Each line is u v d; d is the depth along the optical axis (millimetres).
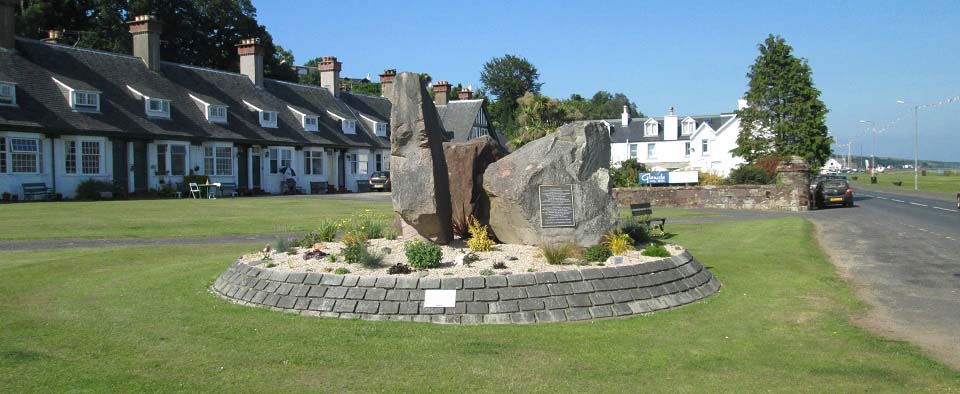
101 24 57781
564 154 12672
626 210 33188
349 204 33281
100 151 36969
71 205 29531
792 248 17734
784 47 47656
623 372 7367
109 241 18500
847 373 7348
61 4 56969
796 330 9258
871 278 13375
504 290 9719
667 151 76250
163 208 28922
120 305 10297
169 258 15555
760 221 26875
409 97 11859
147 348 7973
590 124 12883
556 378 7121
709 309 10523
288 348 8031
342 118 54875
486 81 104312
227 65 66250
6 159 33031
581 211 12547
